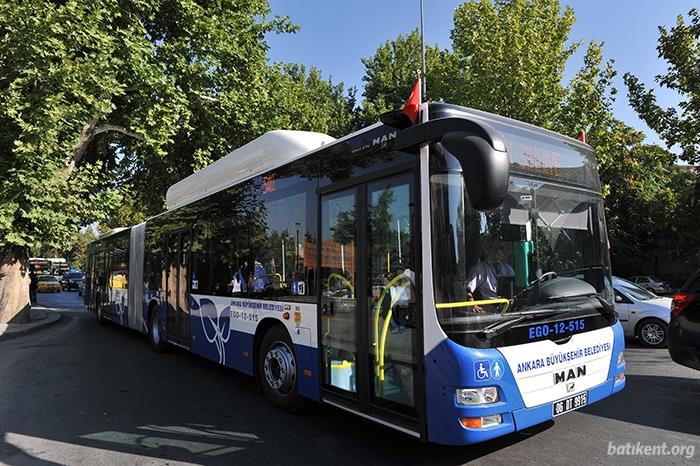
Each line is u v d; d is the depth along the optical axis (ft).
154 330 35.45
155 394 23.02
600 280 15.93
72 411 20.33
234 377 26.76
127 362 31.24
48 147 41.09
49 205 43.93
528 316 13.10
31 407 20.94
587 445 15.46
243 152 24.20
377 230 14.99
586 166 16.46
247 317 22.36
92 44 42.70
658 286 86.02
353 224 16.06
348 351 16.02
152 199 69.41
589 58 54.29
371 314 15.08
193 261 28.68
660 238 89.76
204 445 16.33
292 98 67.26
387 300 14.44
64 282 153.58
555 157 15.43
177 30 54.29
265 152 22.25
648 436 16.20
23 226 43.78
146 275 37.65
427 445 15.93
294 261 19.17
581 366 14.08
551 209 14.93
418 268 13.21
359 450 15.62
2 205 41.14
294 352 19.06
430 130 12.76
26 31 38.01
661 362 28.14
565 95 55.31
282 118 61.21
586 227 15.89
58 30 38.70
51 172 42.52
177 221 31.45
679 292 20.57
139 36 47.06
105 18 43.78
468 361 12.03
